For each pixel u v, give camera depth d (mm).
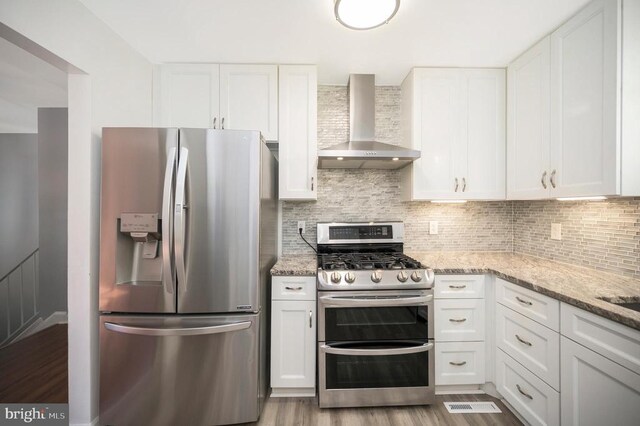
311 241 2344
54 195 3025
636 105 1247
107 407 1453
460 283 1758
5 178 3504
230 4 1428
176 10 1470
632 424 976
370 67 2072
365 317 1664
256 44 1780
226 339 1480
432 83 2053
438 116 2051
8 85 2424
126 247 1508
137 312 1470
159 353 1453
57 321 3002
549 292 1299
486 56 1916
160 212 1452
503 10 1466
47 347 2451
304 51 1861
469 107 2053
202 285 1465
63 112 3004
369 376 1664
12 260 3438
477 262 1932
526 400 1468
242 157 1490
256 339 1507
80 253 1467
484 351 1760
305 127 2021
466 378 1752
